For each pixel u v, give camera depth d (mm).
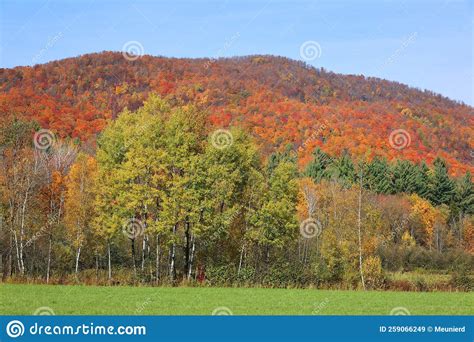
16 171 53594
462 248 90312
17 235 55094
